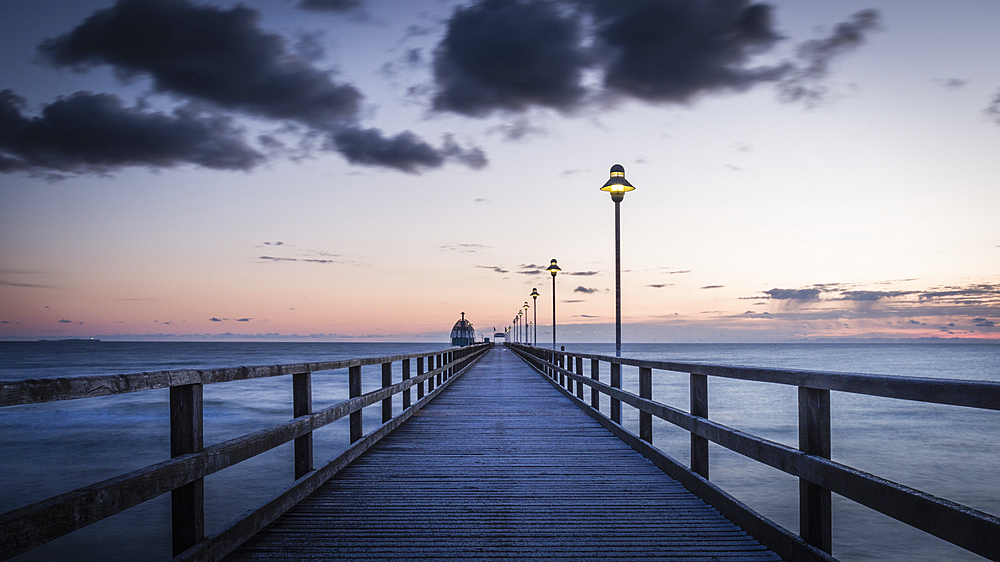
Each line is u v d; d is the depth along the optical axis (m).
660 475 6.42
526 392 16.34
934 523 2.49
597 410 10.67
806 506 3.53
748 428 24.41
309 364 5.47
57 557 8.67
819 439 3.45
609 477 6.32
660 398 38.19
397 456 7.41
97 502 2.56
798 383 3.65
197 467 3.39
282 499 4.87
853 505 12.20
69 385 2.43
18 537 2.17
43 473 14.26
